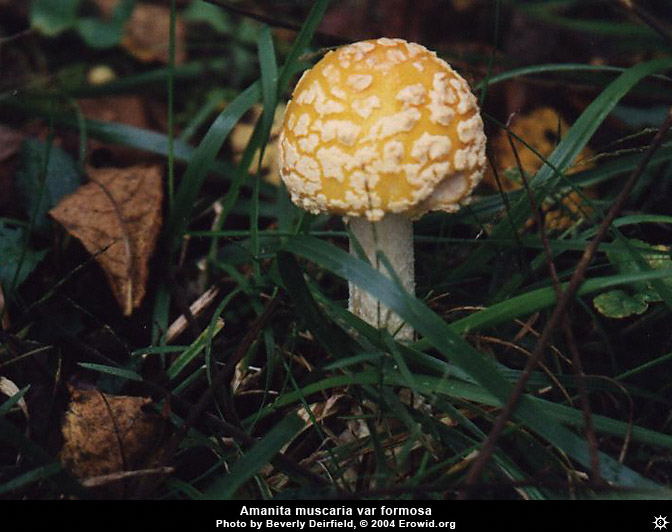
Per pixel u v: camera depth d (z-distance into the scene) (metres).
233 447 0.38
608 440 0.38
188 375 0.42
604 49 0.61
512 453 0.38
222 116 0.43
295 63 0.42
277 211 0.48
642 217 0.41
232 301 0.45
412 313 0.35
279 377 0.41
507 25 0.66
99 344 0.43
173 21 0.42
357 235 0.40
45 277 0.45
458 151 0.37
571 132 0.42
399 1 0.68
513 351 0.41
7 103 0.53
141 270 0.44
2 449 0.38
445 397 0.38
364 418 0.38
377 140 0.36
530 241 0.41
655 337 0.42
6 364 0.39
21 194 0.48
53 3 0.64
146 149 0.49
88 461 0.37
